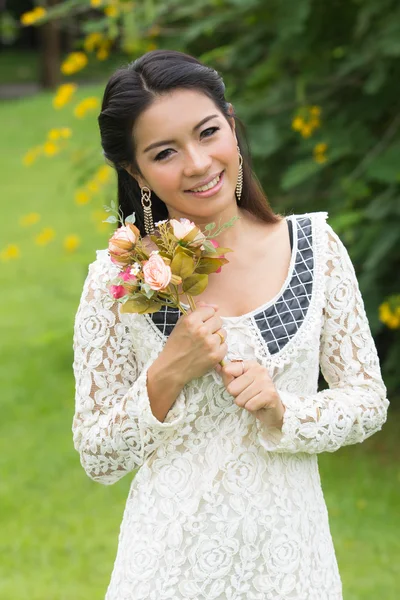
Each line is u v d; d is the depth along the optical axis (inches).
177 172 98.4
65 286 474.3
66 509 239.5
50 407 314.7
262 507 100.0
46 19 266.2
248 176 107.2
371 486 240.7
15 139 848.3
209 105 98.4
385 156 228.2
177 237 94.8
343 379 103.5
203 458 101.1
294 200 258.5
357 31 226.4
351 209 243.9
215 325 97.8
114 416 101.0
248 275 103.3
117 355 104.2
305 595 101.0
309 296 102.2
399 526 218.4
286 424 97.6
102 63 275.9
